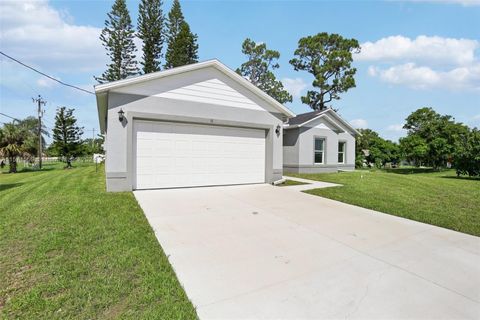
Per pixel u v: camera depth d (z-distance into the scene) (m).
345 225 4.93
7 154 20.64
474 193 8.45
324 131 15.27
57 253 3.31
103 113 10.64
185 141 8.45
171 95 8.13
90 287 2.55
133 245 3.60
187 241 3.91
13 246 3.51
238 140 9.52
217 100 8.95
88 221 4.60
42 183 10.59
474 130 16.33
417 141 25.14
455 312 2.32
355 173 14.48
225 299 2.44
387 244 3.98
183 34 26.09
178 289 2.57
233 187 9.05
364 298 2.50
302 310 2.29
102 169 17.98
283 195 7.76
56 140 26.62
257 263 3.22
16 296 2.39
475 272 3.11
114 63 24.45
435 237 4.35
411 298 2.52
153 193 7.44
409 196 7.83
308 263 3.26
